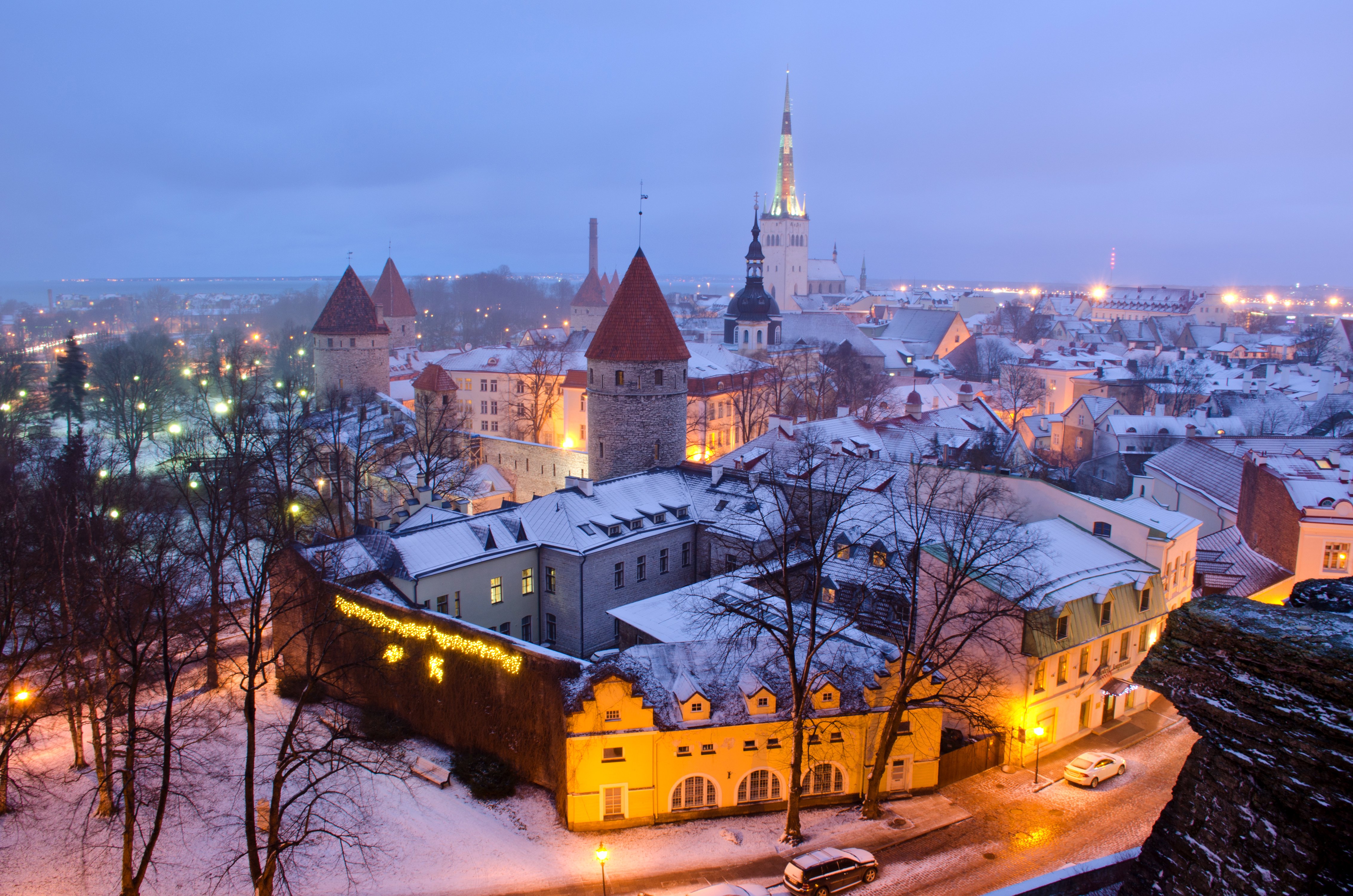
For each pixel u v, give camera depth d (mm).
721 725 35719
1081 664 42969
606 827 35094
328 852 33281
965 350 180250
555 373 110875
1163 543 46281
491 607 51500
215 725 40375
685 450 72312
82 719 42844
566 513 54656
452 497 70625
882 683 37969
